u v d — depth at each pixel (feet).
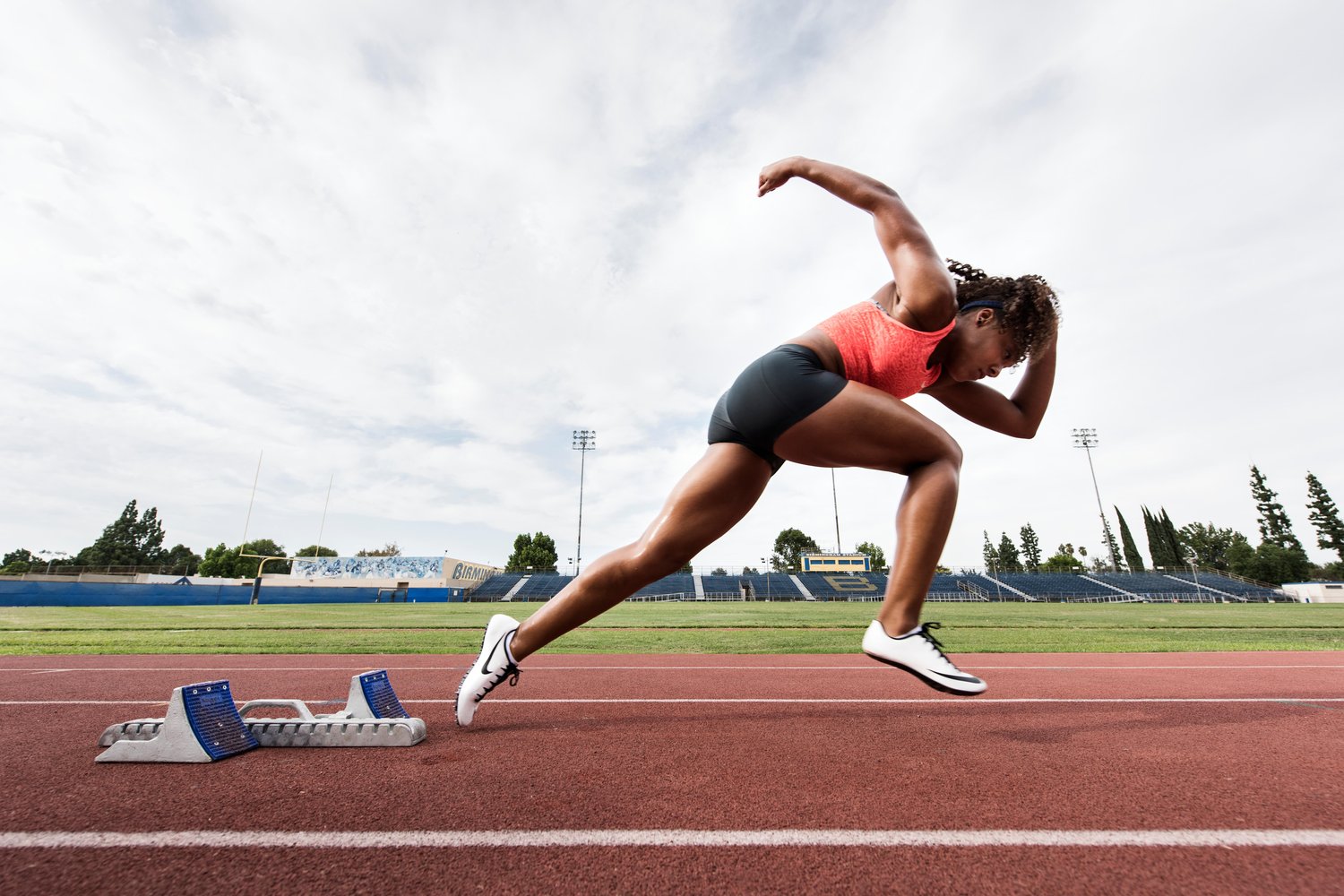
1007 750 8.37
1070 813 5.94
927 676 7.23
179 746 7.84
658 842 5.27
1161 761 7.78
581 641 30.89
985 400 8.77
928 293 6.87
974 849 5.12
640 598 150.20
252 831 5.51
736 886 4.49
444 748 8.57
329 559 166.09
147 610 75.72
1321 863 4.87
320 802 6.30
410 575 163.02
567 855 5.02
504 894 4.37
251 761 7.91
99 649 25.99
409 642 29.86
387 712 9.78
